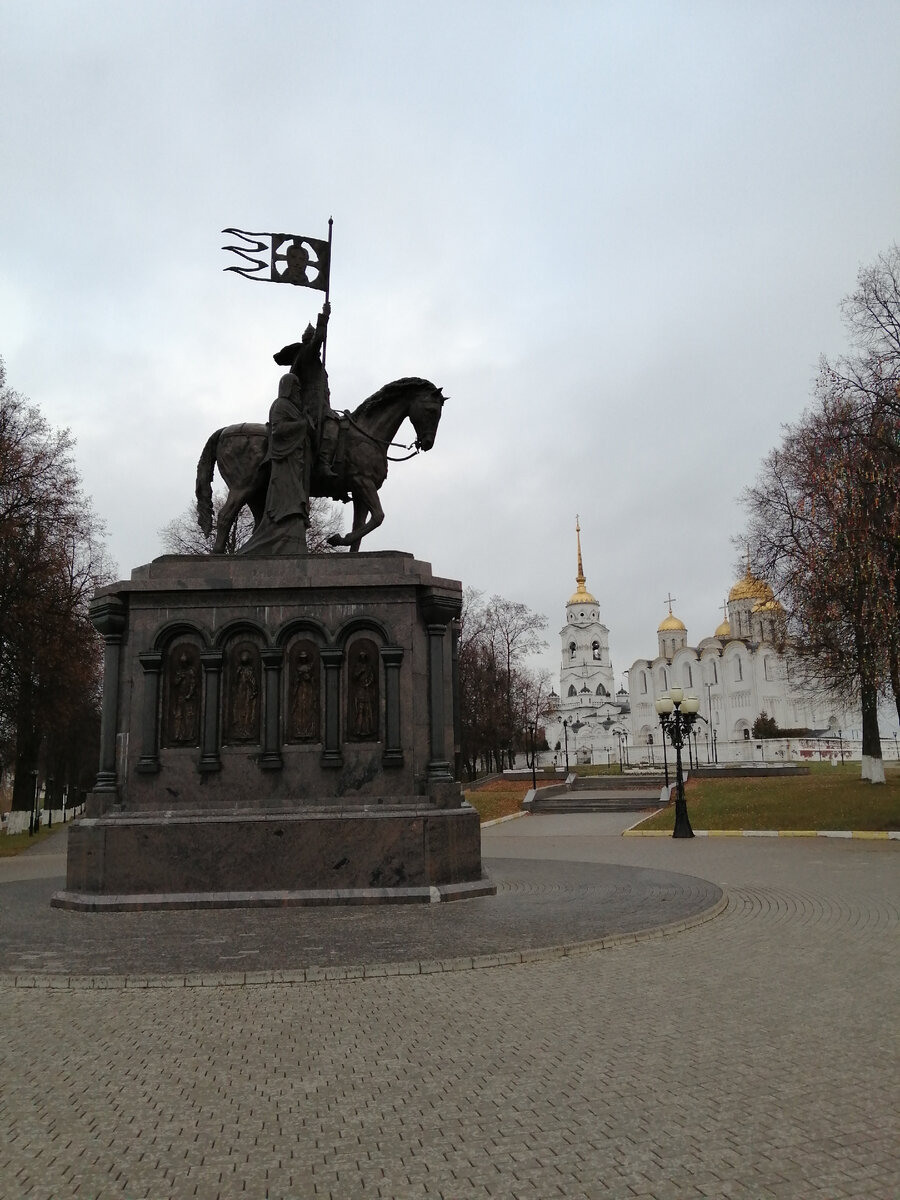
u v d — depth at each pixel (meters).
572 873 17.06
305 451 15.17
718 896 13.41
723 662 111.81
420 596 14.22
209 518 15.62
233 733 13.62
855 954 9.50
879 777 37.88
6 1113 5.43
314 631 14.01
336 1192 4.34
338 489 15.98
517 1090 5.64
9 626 31.56
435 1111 5.32
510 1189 4.33
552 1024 7.06
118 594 13.96
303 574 14.08
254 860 12.73
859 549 26.69
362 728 13.71
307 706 13.74
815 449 29.92
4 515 32.12
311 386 15.57
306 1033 6.96
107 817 13.09
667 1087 5.64
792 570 33.59
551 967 9.02
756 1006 7.48
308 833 12.84
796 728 97.31
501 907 12.30
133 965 8.97
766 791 39.50
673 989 8.08
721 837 27.97
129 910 12.26
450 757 14.12
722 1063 6.07
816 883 15.54
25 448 33.53
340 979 8.60
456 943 9.81
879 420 27.75
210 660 13.70
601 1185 4.35
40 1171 4.62
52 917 11.90
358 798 13.47
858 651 29.70
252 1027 7.15
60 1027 7.24
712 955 9.52
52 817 57.47
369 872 12.80
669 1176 4.43
